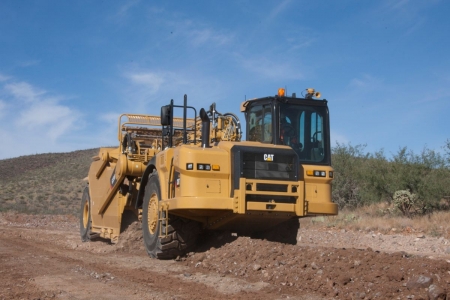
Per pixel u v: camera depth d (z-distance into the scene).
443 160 22.97
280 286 7.44
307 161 10.48
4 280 8.13
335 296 6.80
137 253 11.91
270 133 10.56
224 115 11.98
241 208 9.27
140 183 12.07
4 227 22.11
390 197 24.36
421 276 6.72
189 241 10.34
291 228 10.84
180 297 6.89
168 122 10.81
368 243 15.45
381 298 6.46
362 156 27.58
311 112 10.74
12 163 76.81
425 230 17.89
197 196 9.34
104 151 14.69
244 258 9.08
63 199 44.75
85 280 8.18
